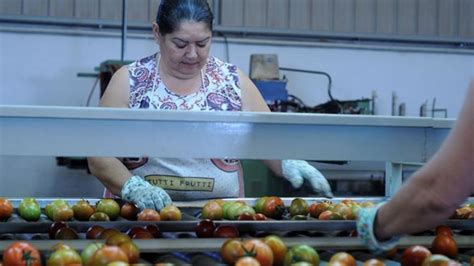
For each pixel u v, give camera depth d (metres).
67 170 5.44
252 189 4.15
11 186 5.37
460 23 6.44
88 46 5.52
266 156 1.64
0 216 2.04
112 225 1.89
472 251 1.81
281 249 1.57
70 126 1.55
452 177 1.31
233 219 2.11
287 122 1.63
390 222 1.43
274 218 2.22
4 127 1.52
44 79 5.44
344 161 1.74
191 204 2.43
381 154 1.71
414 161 1.73
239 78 2.75
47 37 5.43
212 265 1.52
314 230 1.94
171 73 2.63
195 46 2.53
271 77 4.91
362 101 5.11
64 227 1.80
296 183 2.35
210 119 1.60
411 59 6.28
